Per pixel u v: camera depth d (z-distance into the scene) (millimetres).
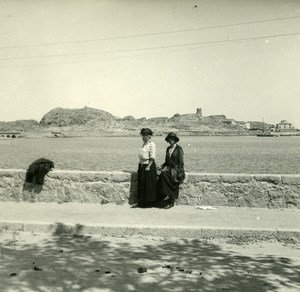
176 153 10461
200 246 7770
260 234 8273
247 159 42844
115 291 5496
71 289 5539
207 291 5523
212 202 10648
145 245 7801
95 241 8062
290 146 78625
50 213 9773
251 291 5527
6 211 9992
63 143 100375
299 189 10383
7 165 36969
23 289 5523
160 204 10664
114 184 10938
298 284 5801
